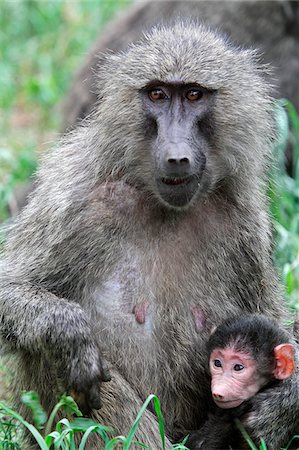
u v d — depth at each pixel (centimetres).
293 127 1972
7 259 1212
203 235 1180
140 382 1164
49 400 1153
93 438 1119
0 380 1350
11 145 2155
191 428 1202
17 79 2528
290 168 1980
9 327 1127
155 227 1168
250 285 1207
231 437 1163
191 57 1150
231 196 1197
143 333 1162
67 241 1153
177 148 1116
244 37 2158
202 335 1181
